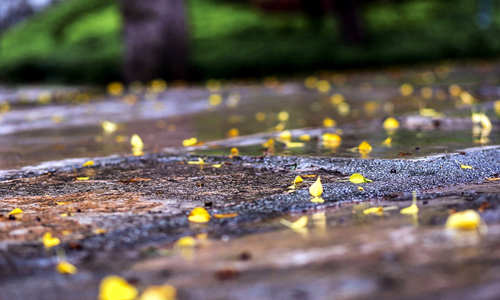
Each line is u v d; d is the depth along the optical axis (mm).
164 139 1547
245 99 2680
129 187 1185
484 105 1830
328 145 1368
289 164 1255
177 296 904
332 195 1116
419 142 1358
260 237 1002
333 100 2443
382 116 1783
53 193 1172
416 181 1155
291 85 3363
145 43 4199
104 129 1863
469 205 1048
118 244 1006
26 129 1972
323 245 967
